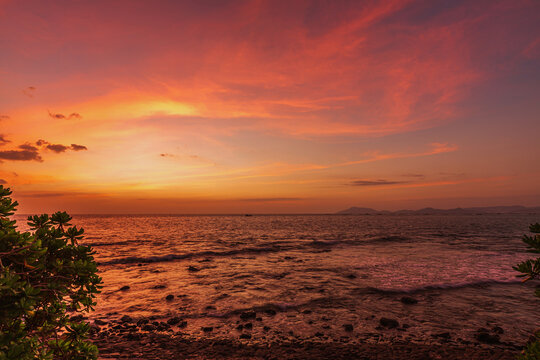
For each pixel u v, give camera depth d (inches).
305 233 2320.4
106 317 409.4
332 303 480.1
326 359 290.8
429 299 499.5
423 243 1496.1
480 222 4675.2
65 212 142.2
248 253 1143.0
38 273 118.0
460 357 295.7
